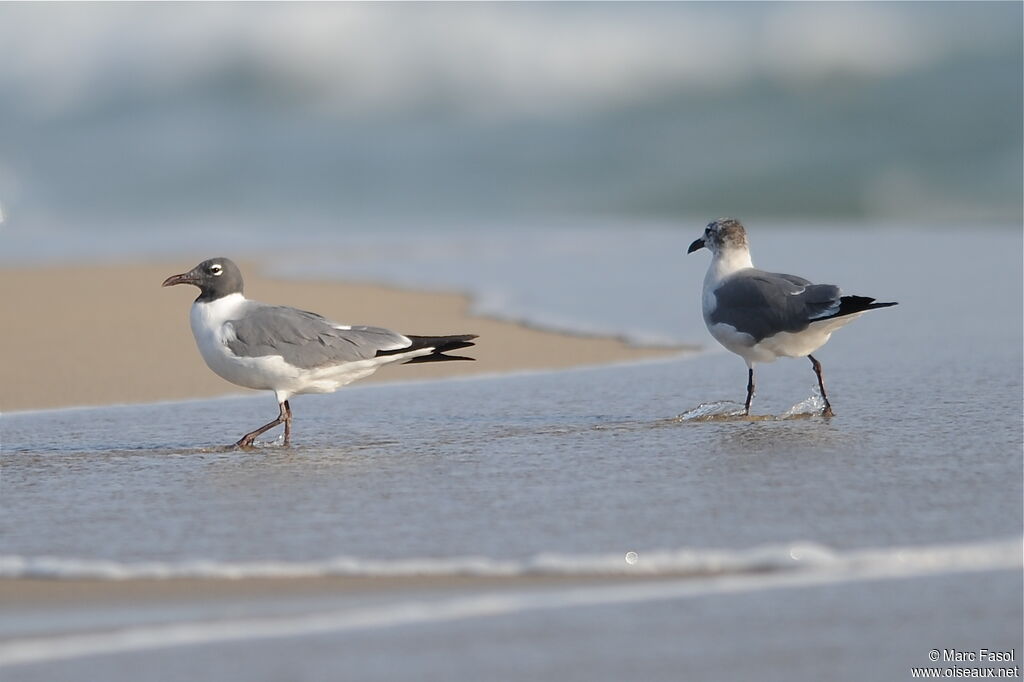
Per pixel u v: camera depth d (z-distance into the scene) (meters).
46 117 43.75
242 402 13.41
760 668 6.35
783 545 7.98
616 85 42.50
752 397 12.21
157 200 38.50
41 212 37.03
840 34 42.03
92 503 9.46
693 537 8.22
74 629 6.95
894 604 7.07
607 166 39.41
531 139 40.97
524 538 8.30
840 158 38.22
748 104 41.03
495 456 10.59
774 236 26.91
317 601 7.29
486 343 16.38
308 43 43.94
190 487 9.88
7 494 9.77
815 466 9.94
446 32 43.66
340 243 28.53
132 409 13.13
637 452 10.59
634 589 7.38
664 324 17.27
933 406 11.98
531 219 35.66
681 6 43.91
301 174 40.00
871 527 8.33
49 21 45.31
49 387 14.28
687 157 39.44
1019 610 6.95
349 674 6.33
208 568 7.85
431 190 38.69
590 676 6.28
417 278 22.31
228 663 6.47
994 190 35.84
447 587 7.48
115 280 22.44
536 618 6.97
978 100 39.22
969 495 8.98
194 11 44.94
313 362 11.38
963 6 42.62
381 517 8.88
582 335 16.72
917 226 30.25
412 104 43.00
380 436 11.59
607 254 24.92
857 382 13.27
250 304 11.70
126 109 43.84
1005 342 15.04
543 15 43.75
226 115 43.19
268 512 9.09
